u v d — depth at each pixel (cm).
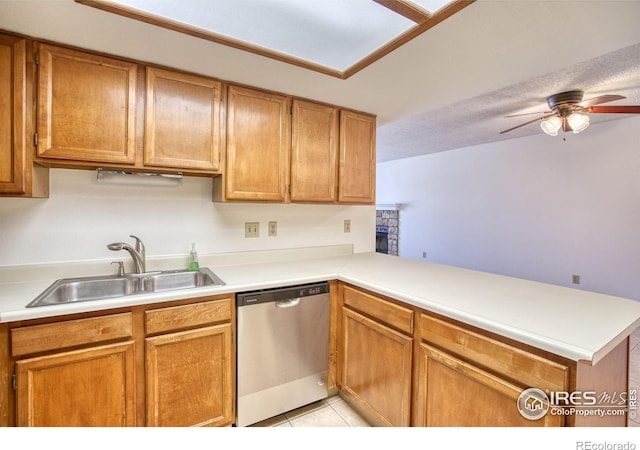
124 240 197
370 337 181
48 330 132
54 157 153
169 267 208
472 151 519
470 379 130
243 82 198
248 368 176
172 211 210
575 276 407
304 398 196
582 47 155
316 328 198
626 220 367
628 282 366
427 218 597
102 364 143
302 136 224
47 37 149
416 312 154
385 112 254
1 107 145
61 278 179
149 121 173
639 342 309
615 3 121
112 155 165
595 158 388
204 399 166
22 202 173
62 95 154
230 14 134
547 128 288
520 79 193
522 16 129
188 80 183
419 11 127
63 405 136
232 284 175
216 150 192
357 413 199
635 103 308
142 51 161
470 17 131
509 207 472
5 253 170
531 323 119
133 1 126
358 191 252
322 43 156
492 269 495
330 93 216
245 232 236
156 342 153
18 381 128
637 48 199
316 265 231
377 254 285
